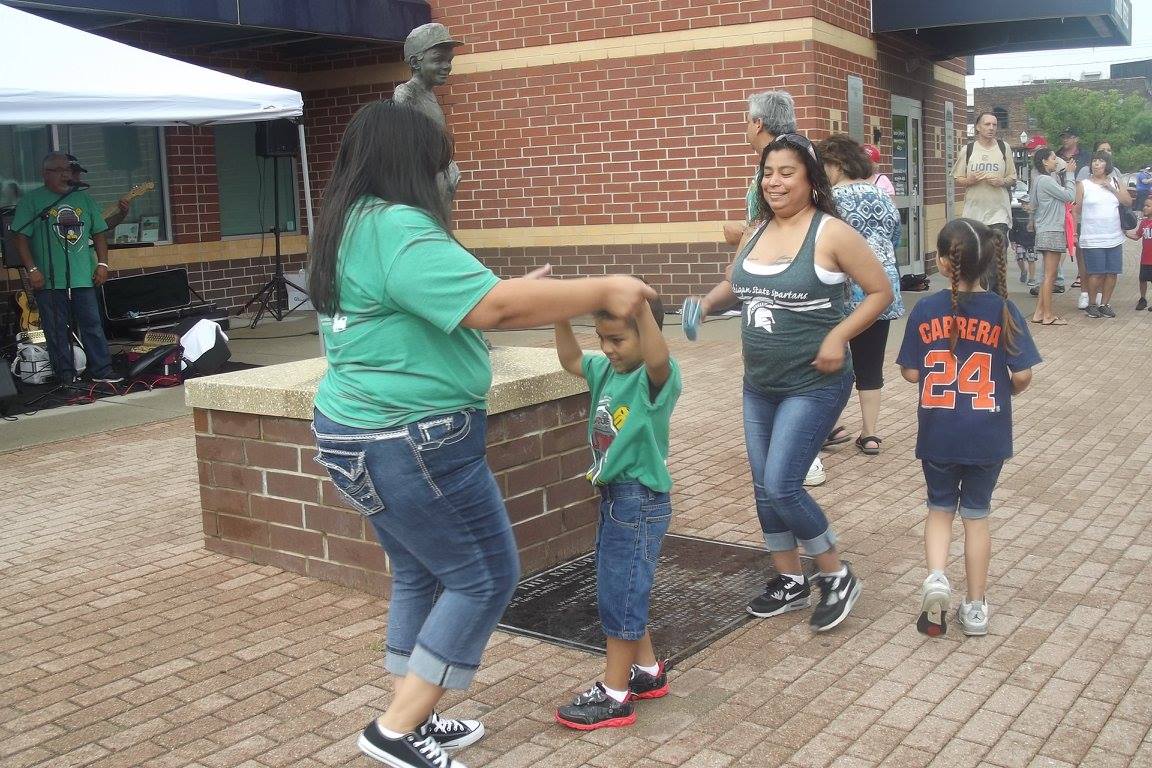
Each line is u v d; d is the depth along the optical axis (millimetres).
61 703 3920
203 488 5461
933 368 4152
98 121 7867
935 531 4262
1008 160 11930
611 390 3529
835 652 4141
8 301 11508
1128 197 12461
